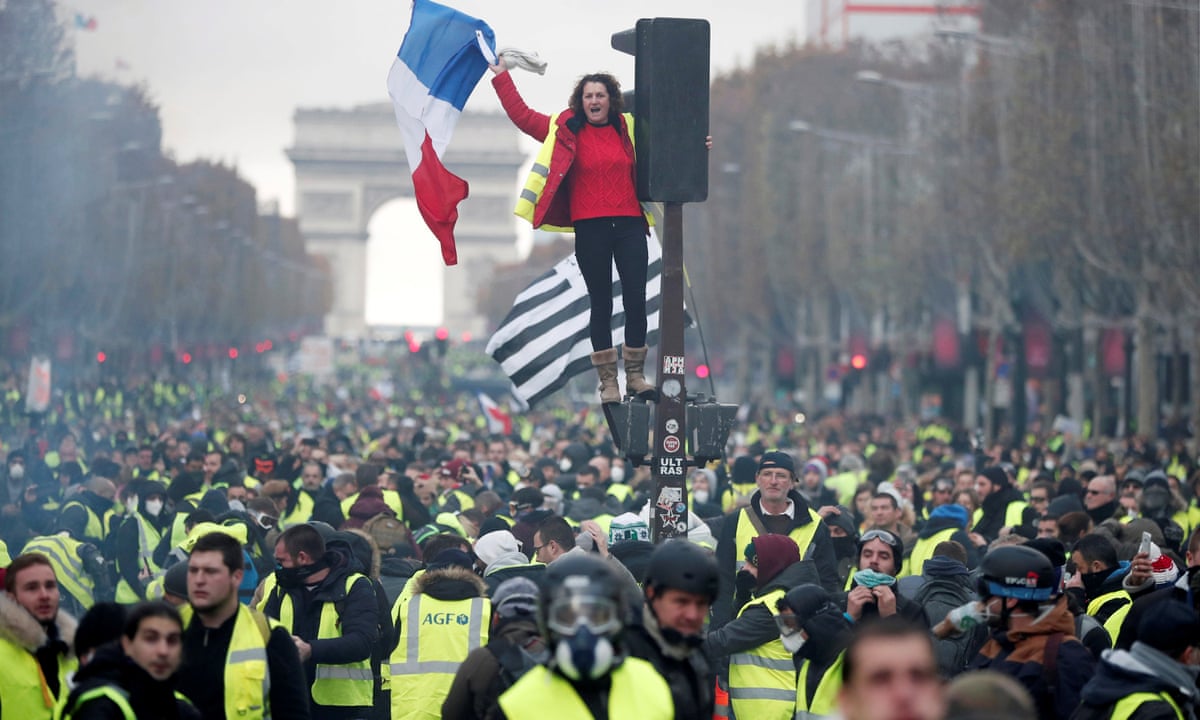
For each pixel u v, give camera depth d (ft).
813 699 86.53
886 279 653.30
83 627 74.43
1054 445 389.60
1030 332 551.18
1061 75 425.28
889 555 90.07
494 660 77.41
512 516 168.35
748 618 94.68
